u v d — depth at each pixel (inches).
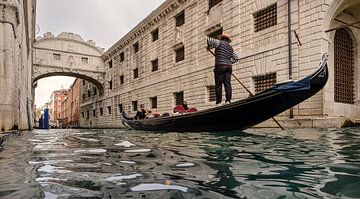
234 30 536.1
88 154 137.0
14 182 77.9
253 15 500.7
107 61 1223.5
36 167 100.8
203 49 630.5
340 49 439.2
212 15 603.8
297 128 357.1
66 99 2329.0
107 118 1206.9
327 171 92.7
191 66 665.0
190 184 76.7
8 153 139.4
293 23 426.3
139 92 932.0
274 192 68.9
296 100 242.7
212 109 273.9
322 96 380.8
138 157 126.0
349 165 102.3
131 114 989.2
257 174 89.1
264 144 172.2
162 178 83.7
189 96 669.9
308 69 402.3
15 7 260.8
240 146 163.5
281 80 438.6
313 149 145.8
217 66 309.6
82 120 1587.1
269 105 244.5
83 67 1209.4
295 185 75.3
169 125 342.6
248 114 258.2
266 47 464.4
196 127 302.2
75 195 65.8
